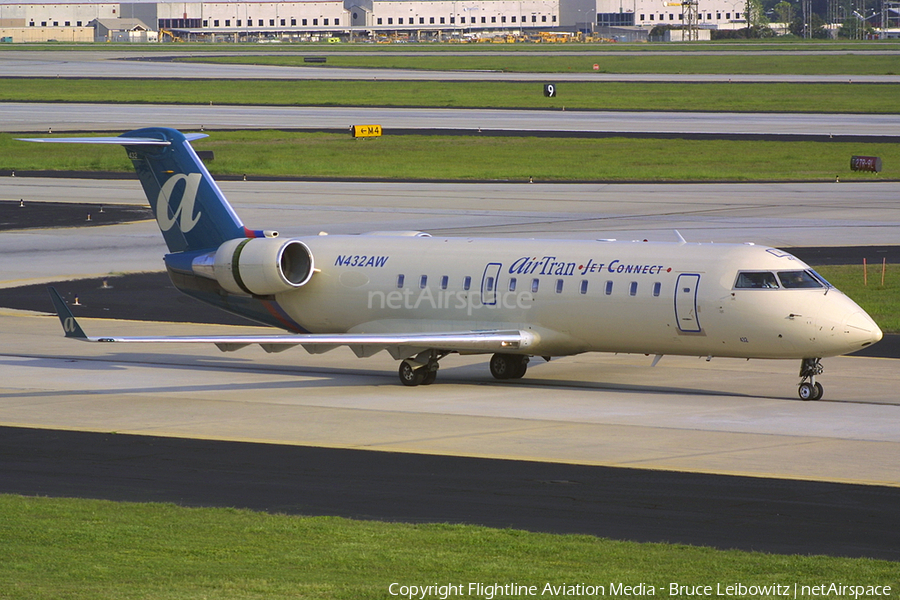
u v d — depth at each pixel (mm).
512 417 106250
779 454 89500
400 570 57312
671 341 115625
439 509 73375
